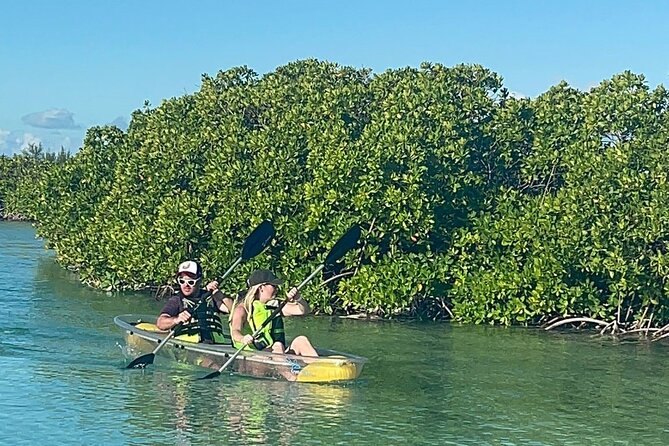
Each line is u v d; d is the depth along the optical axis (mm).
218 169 22719
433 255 20953
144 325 15305
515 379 14266
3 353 14977
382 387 13250
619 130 21047
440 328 19594
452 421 11453
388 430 10875
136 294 24406
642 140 19984
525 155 22938
